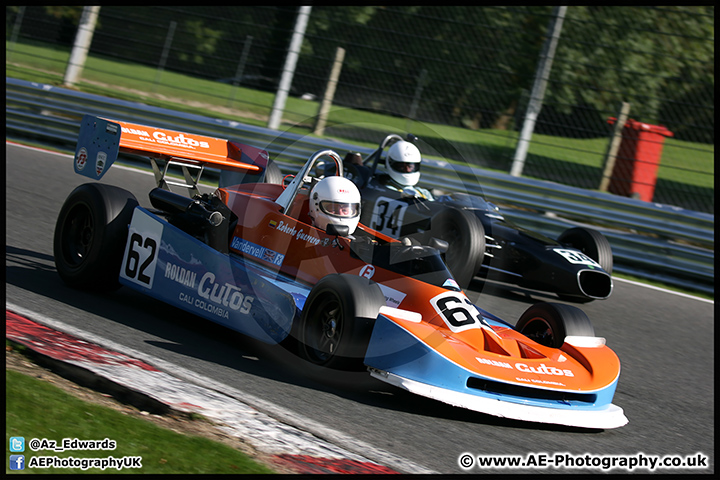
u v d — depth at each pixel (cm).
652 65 2761
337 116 2975
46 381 747
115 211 1106
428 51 2975
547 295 1706
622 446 858
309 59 3647
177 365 866
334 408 823
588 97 2845
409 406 873
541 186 2166
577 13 2842
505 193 2209
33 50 4334
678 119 2675
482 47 2752
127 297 1165
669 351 1376
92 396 737
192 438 676
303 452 688
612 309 1639
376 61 3053
